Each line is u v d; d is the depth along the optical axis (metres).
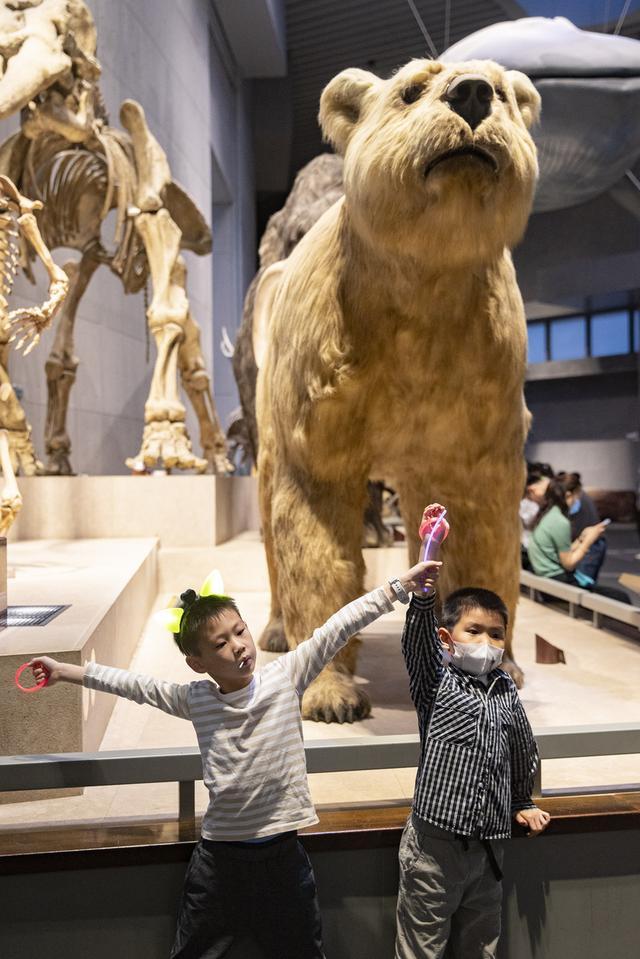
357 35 17.50
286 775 1.99
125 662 3.92
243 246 19.86
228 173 18.39
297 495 3.12
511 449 3.13
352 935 2.24
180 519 6.96
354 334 2.94
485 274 2.91
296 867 2.00
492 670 2.21
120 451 11.73
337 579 3.07
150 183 7.64
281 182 24.73
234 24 16.95
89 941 2.17
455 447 3.08
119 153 7.48
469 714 2.08
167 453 7.27
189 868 2.05
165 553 6.50
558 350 18.20
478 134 2.27
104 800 2.58
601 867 2.33
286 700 2.04
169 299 7.59
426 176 2.36
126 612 4.05
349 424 3.01
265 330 4.71
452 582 3.34
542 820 2.17
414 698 2.17
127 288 8.58
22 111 6.15
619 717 3.19
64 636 2.75
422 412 3.01
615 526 16.81
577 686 3.66
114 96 10.75
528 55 5.34
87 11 6.07
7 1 5.43
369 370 2.95
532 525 6.96
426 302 2.82
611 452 17.97
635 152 5.90
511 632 3.46
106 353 11.22
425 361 2.92
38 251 4.30
